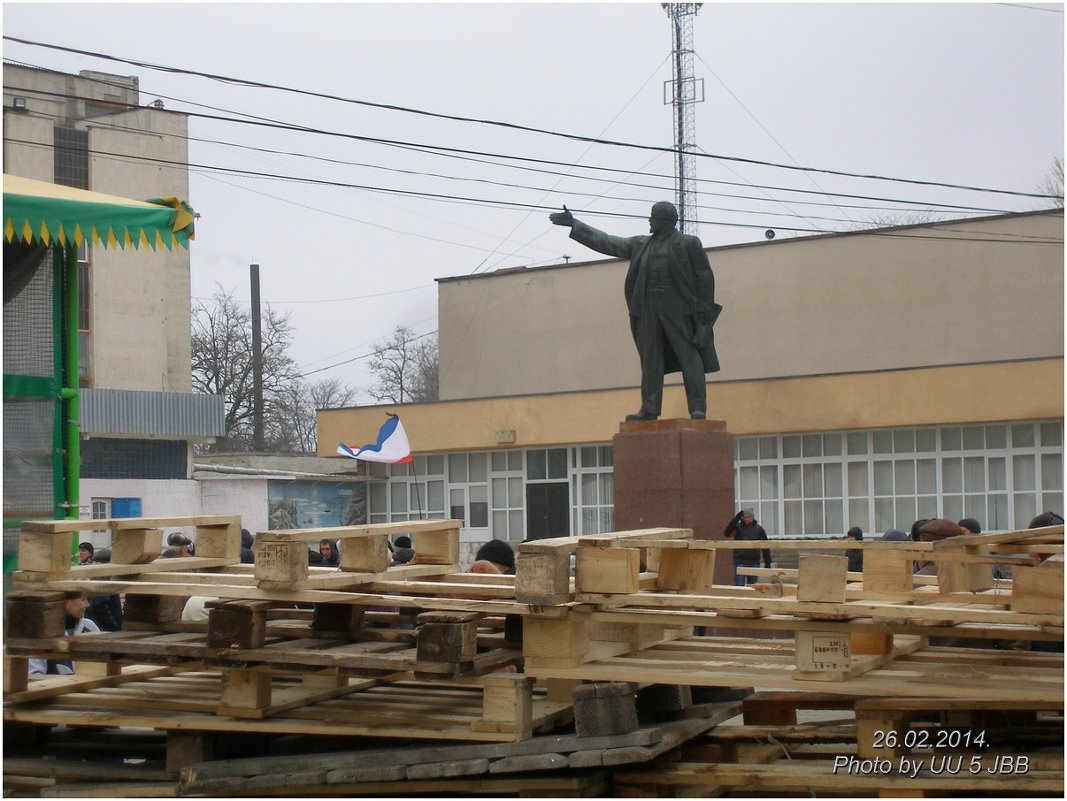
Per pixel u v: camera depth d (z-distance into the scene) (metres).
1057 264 28.36
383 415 32.62
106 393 31.91
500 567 7.55
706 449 18.84
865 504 26.53
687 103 34.78
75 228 8.08
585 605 5.23
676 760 5.74
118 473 32.34
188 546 11.64
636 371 33.75
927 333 29.61
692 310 19.16
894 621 4.72
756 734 5.82
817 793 5.04
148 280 39.66
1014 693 4.64
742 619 5.01
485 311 36.03
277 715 5.66
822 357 30.75
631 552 5.12
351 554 5.96
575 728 5.50
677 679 5.05
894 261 30.09
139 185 38.91
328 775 5.26
